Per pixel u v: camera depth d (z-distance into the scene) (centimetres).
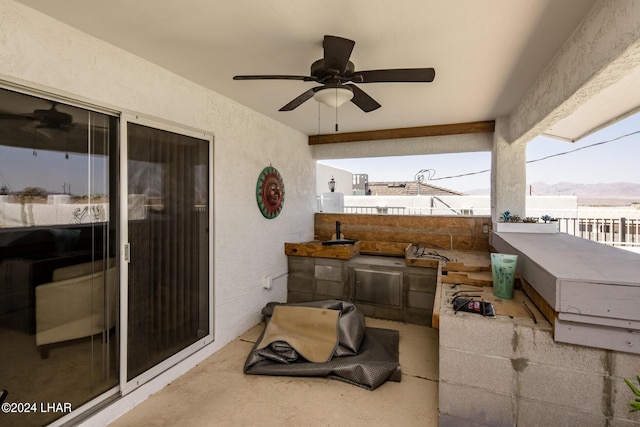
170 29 180
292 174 437
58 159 173
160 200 234
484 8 158
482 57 214
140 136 218
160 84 232
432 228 443
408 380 251
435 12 162
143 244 220
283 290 415
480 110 344
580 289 147
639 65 145
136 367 216
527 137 311
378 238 472
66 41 174
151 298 227
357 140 453
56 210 172
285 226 419
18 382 159
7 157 152
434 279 356
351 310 304
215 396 228
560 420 161
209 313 284
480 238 416
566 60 190
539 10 160
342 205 543
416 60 218
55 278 173
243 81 262
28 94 159
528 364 166
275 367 256
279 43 197
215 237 289
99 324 194
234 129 314
